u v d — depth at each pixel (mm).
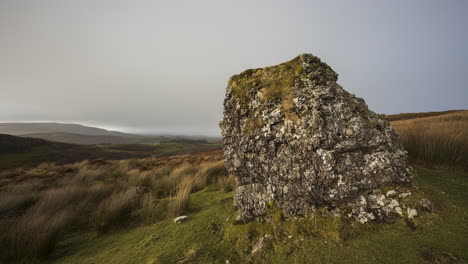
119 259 2896
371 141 2654
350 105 2984
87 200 6281
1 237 3629
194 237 3174
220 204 4668
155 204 5484
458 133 4504
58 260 3221
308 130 2803
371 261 1766
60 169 13797
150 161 18734
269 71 3621
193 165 12719
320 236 2277
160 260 2594
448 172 3250
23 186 8500
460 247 1672
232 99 3775
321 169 2656
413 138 4562
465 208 2164
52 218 4480
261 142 3230
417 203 2205
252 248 2602
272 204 3020
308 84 3062
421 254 1689
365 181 2521
